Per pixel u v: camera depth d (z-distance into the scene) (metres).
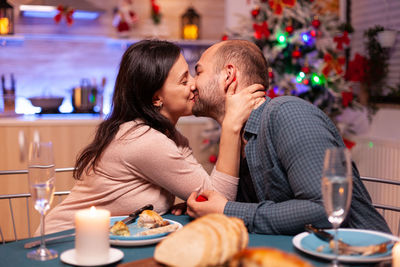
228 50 1.46
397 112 3.29
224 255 0.83
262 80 1.47
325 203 0.89
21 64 4.19
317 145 1.17
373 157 3.25
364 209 1.22
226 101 1.43
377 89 3.49
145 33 4.34
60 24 4.27
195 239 0.85
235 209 1.20
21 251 1.06
